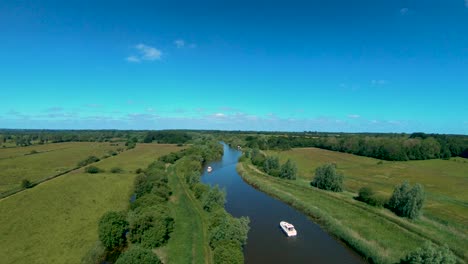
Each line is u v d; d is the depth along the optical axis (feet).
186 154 431.02
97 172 321.11
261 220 185.26
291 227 162.50
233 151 601.21
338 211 190.39
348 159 447.83
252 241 153.28
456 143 467.52
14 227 161.27
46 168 351.87
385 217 174.70
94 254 127.65
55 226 163.53
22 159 418.51
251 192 256.93
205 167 386.32
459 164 397.60
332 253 140.77
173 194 232.73
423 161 423.23
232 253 119.75
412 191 171.53
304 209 201.05
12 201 209.36
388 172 342.85
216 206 184.14
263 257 135.64
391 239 146.10
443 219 171.63
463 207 198.70
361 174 329.93
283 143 599.57
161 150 554.87
